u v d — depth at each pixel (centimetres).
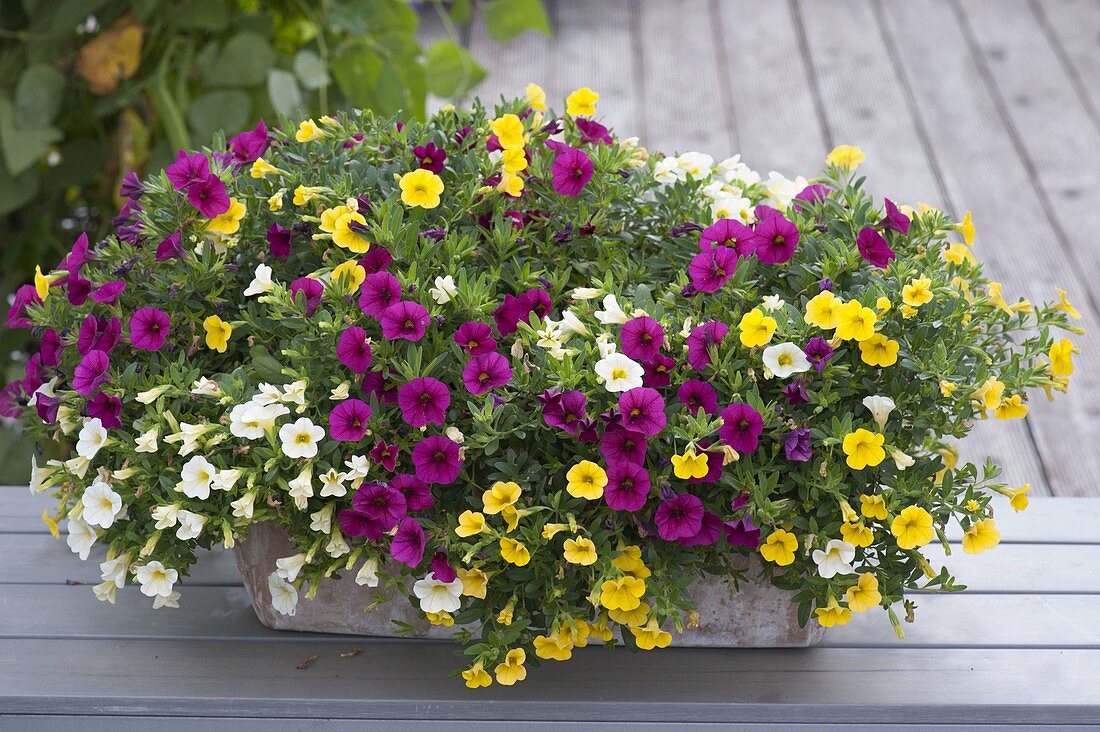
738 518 198
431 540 198
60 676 204
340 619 209
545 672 205
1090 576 218
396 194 205
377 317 199
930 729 202
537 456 202
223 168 213
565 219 210
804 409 201
